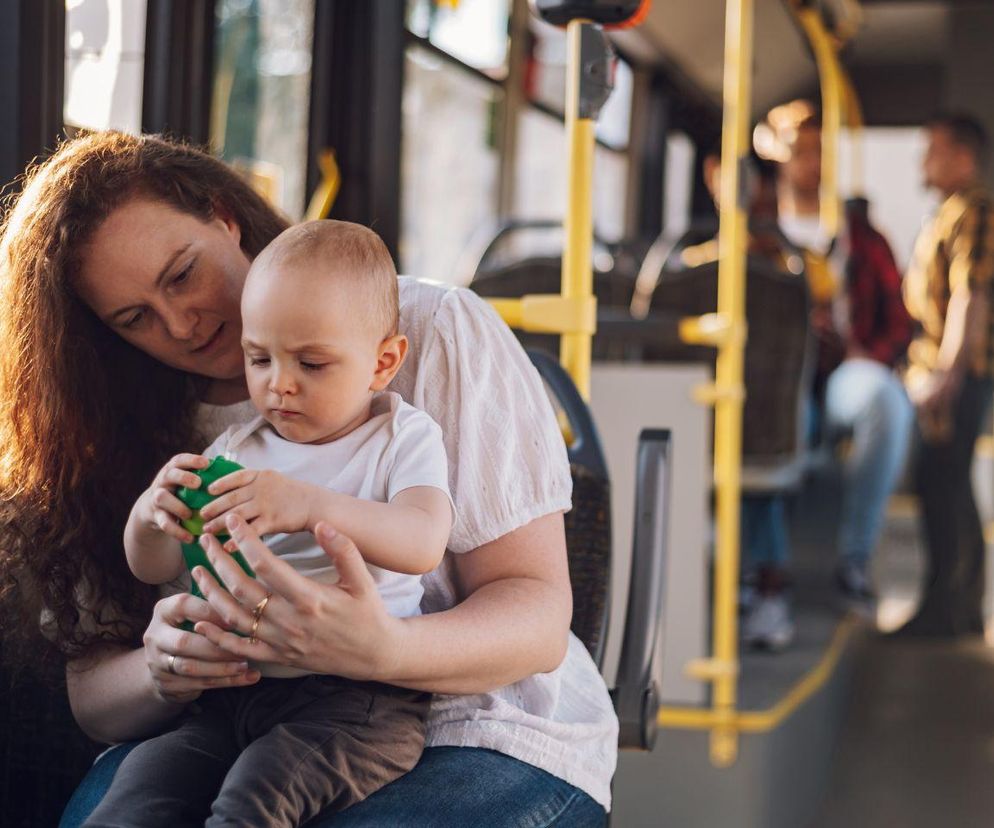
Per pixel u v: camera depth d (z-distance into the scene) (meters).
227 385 1.43
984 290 4.82
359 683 1.17
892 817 3.27
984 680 4.62
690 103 6.02
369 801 1.15
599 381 2.86
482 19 4.08
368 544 1.08
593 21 1.81
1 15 1.65
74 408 1.36
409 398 1.32
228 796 1.05
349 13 2.56
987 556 6.14
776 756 2.90
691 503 2.86
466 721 1.26
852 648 4.34
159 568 1.19
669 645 2.88
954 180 4.88
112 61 1.95
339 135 2.58
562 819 1.23
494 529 1.28
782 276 3.61
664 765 2.86
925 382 5.07
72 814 1.26
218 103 2.31
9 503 1.38
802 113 4.86
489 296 3.96
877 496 4.54
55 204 1.28
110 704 1.31
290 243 1.16
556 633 1.25
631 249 5.11
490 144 4.32
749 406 3.65
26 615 1.42
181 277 1.29
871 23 7.49
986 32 7.08
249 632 1.07
